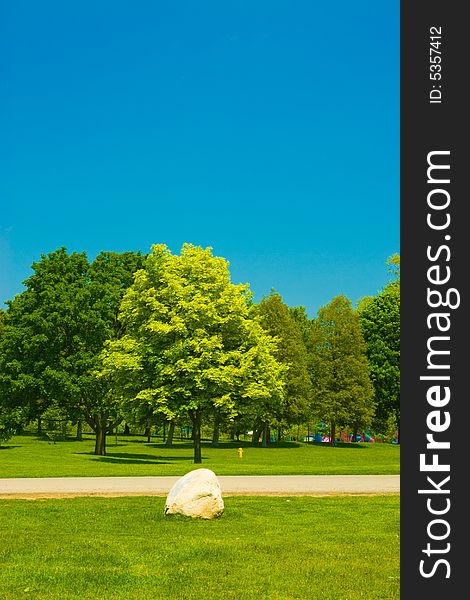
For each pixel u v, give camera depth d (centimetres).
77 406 4091
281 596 929
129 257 4659
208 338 3506
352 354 6525
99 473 2484
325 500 1858
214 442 5756
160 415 3559
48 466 2841
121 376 3578
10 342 4191
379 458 4575
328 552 1206
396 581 1020
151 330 3481
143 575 1029
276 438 7662
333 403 6350
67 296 4112
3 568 1055
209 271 3731
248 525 1457
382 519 1551
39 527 1397
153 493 1959
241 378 3550
